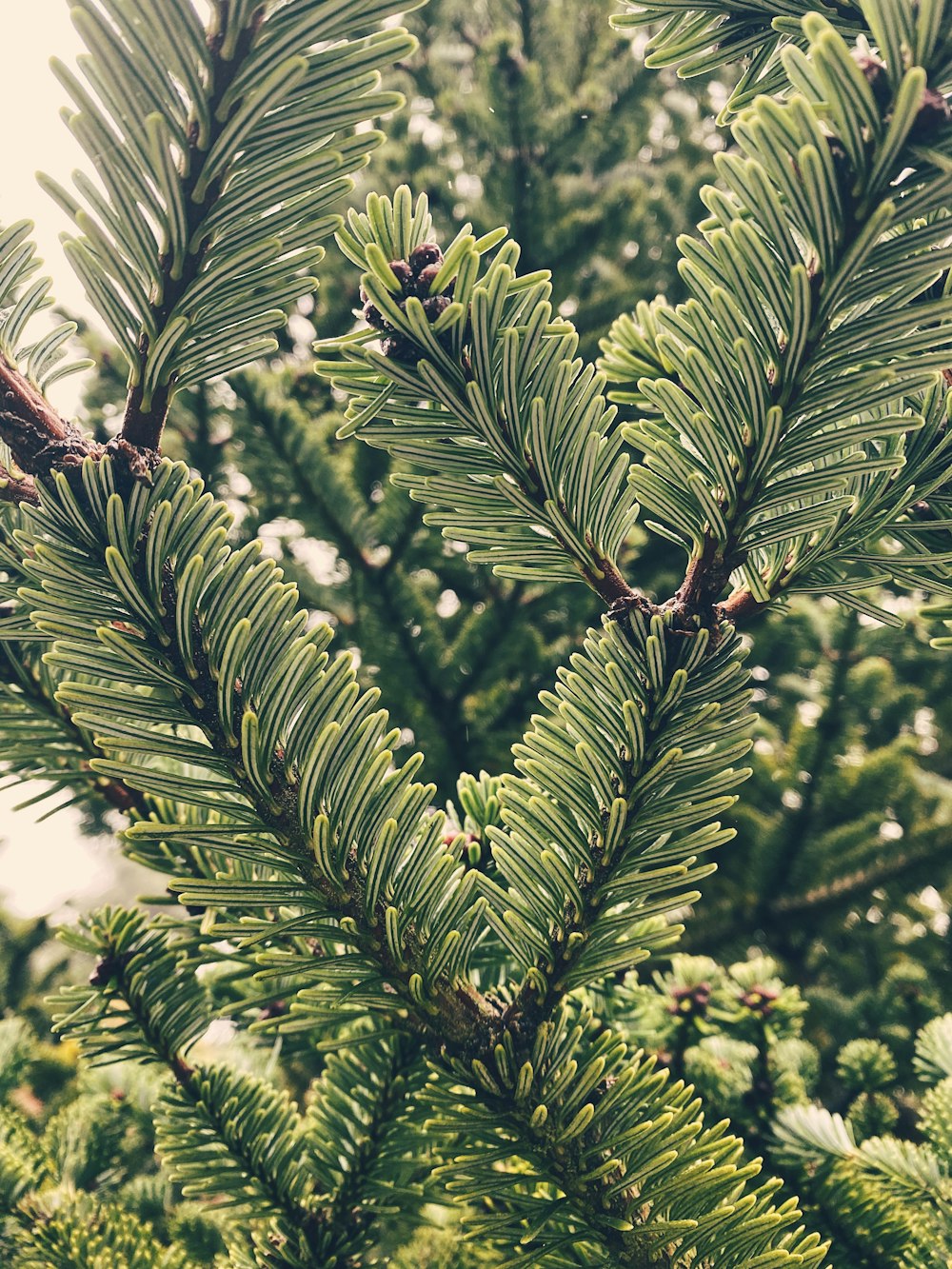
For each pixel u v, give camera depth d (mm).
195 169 169
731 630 212
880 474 218
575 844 216
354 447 747
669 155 1226
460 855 252
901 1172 301
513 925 215
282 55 166
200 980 323
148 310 178
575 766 216
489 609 709
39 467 185
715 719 212
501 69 886
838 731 723
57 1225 305
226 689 191
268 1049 364
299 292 185
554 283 878
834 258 177
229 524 188
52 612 186
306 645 195
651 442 200
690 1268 211
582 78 1102
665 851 215
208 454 755
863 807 717
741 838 770
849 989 755
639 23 218
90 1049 268
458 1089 246
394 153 943
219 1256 308
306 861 202
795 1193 313
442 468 205
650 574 752
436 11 1084
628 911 215
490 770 669
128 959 266
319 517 693
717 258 185
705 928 712
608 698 212
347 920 205
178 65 162
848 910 702
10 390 186
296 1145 276
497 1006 226
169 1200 416
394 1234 405
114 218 172
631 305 884
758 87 225
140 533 186
